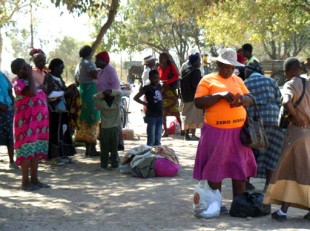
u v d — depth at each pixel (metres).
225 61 8.12
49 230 7.83
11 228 7.91
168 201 9.16
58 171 11.32
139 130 18.17
